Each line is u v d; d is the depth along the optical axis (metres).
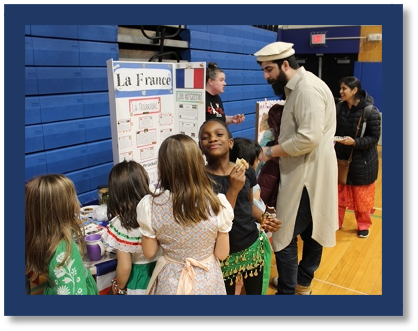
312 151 2.34
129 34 3.13
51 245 1.49
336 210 2.43
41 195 1.48
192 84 2.45
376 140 3.43
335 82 6.77
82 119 2.77
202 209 1.44
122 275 1.68
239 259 1.86
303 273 2.64
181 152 1.41
